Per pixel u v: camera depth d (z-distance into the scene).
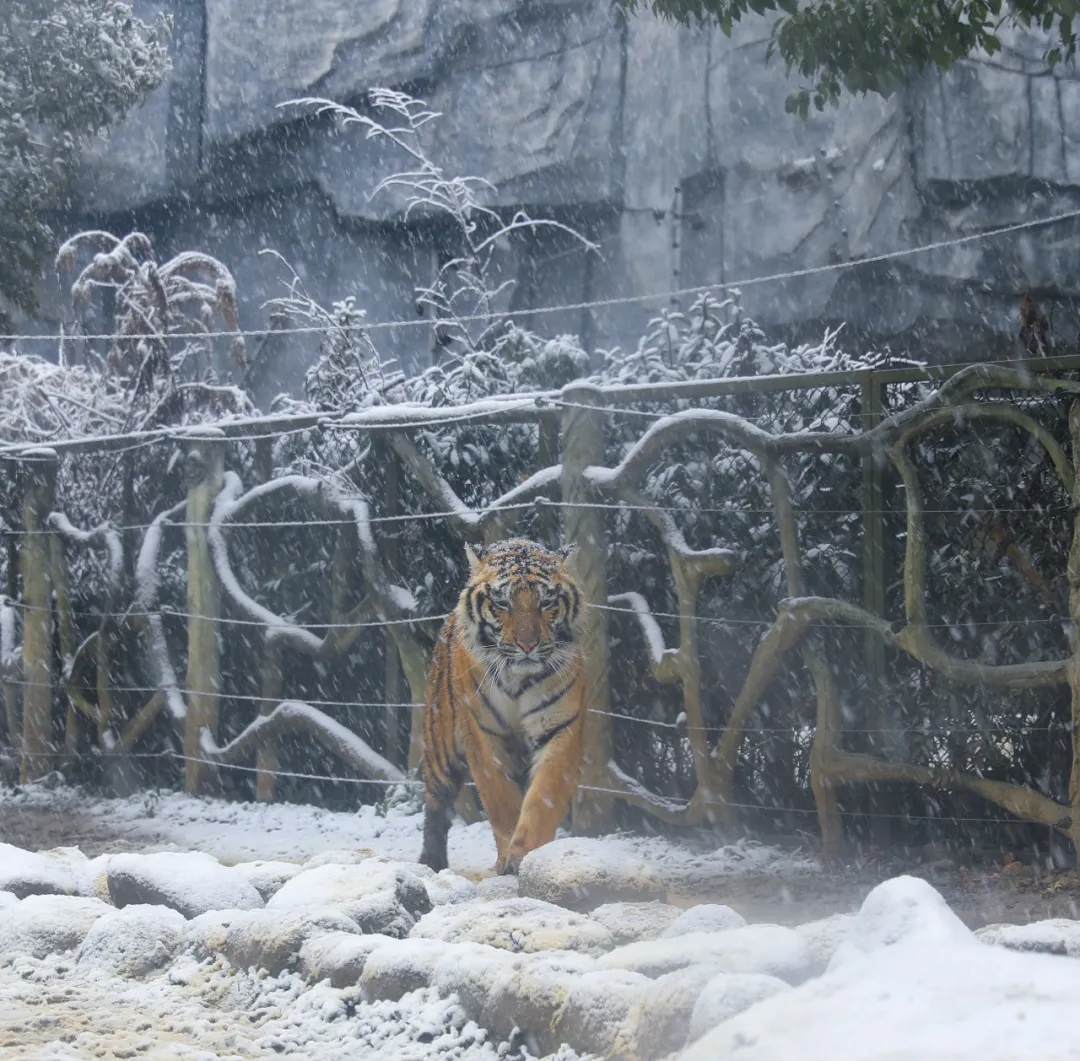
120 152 25.05
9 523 12.19
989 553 7.64
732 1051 2.98
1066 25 8.42
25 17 18.42
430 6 23.81
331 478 10.15
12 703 12.05
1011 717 7.58
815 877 7.54
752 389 8.12
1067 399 7.32
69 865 6.26
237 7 24.69
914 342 21.20
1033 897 6.80
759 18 21.86
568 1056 3.66
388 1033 4.04
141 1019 4.29
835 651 8.06
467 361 10.34
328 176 24.39
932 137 20.95
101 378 13.70
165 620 11.25
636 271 22.98
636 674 8.85
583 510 8.62
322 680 10.41
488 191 23.59
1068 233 20.50
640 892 5.44
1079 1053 2.74
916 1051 2.80
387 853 8.45
